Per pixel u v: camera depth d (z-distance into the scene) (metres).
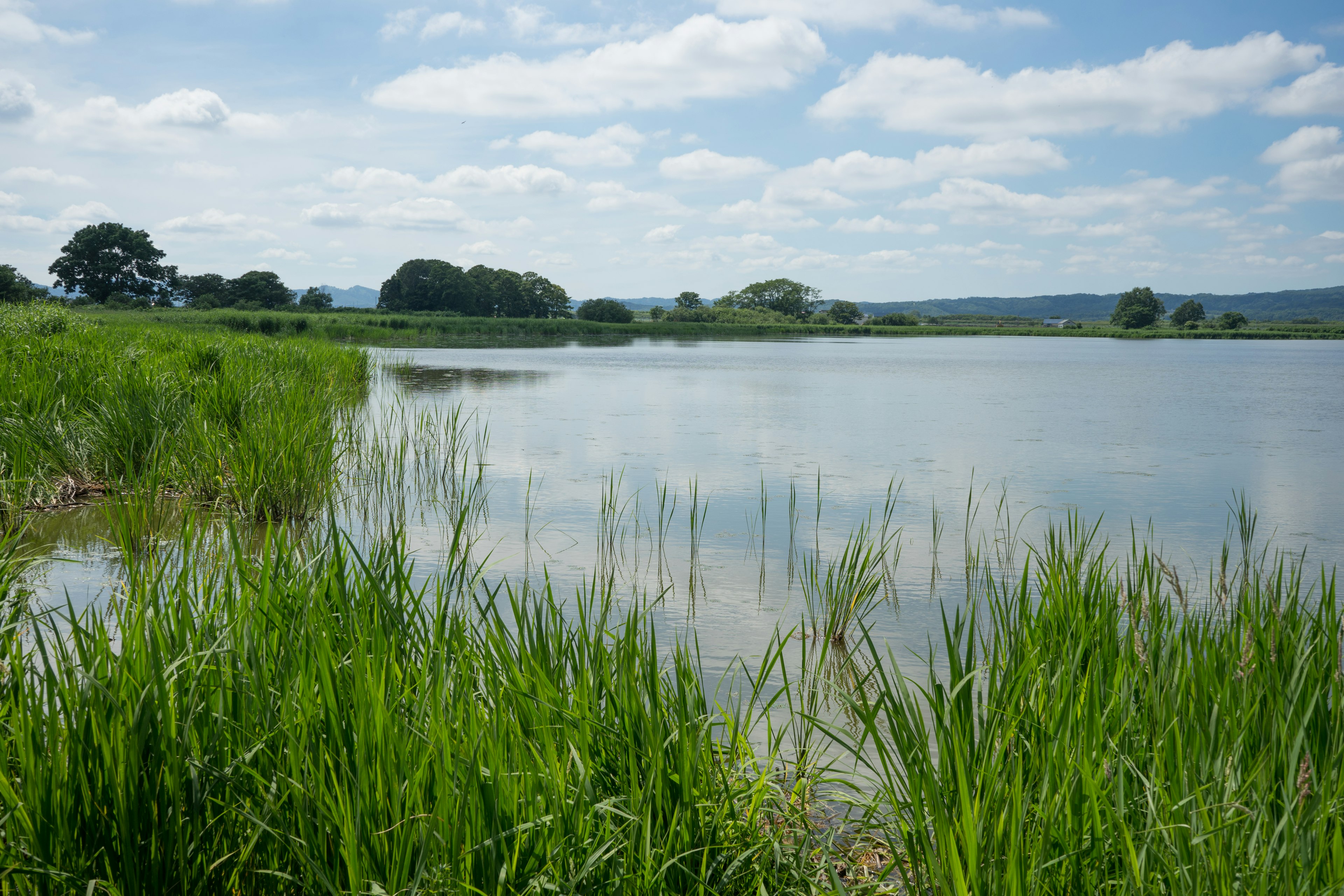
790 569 6.27
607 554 6.77
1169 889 2.00
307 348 20.92
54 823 1.99
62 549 6.23
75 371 9.90
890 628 5.22
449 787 2.02
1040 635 3.50
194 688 2.31
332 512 3.40
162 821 2.07
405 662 2.86
